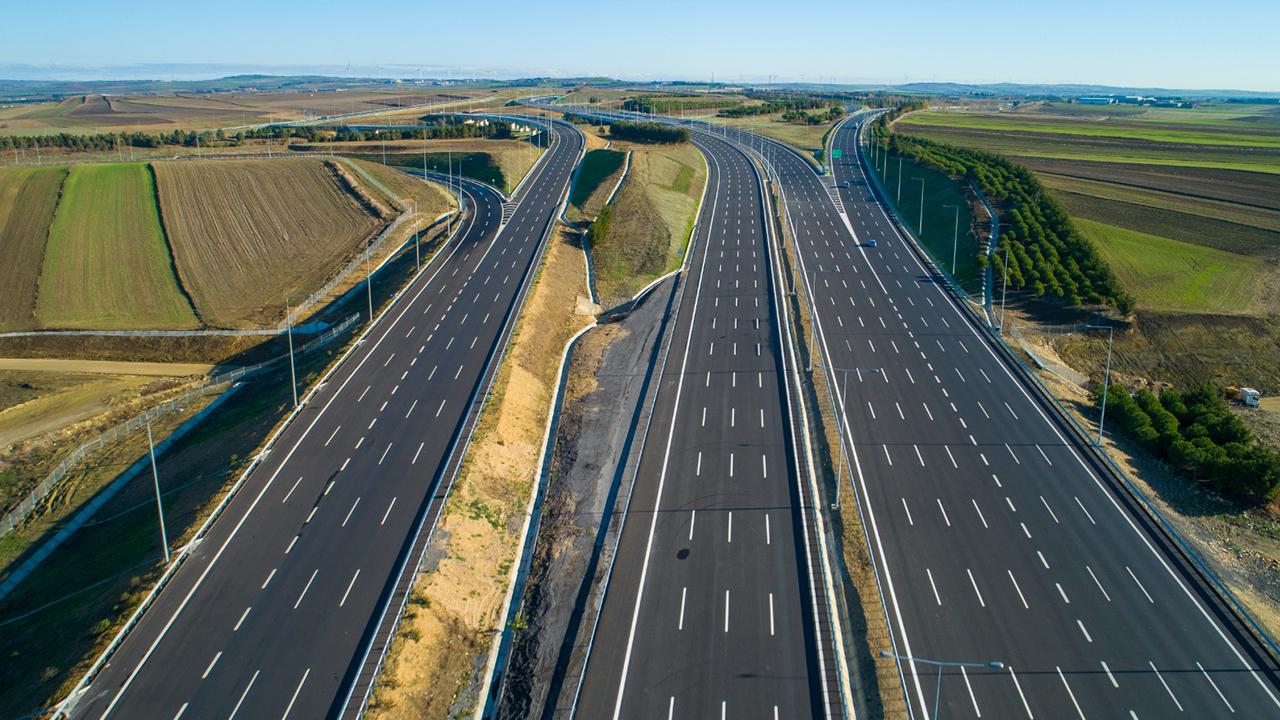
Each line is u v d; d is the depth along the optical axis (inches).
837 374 2613.2
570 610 1569.9
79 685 1310.3
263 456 2032.5
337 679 1334.9
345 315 3191.4
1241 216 4473.4
